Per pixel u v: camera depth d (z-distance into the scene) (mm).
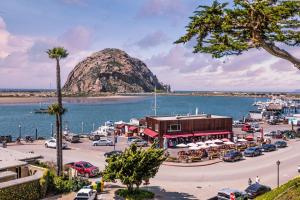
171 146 75062
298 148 73438
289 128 109125
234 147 70000
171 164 56656
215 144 71125
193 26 17359
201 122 78438
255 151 64688
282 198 20734
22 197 35625
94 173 49000
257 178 44969
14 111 199625
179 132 76562
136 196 38375
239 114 199500
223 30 17469
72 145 78438
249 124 109250
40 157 45125
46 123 141750
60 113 44969
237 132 101000
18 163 39750
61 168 44656
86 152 68875
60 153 44688
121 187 43125
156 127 77250
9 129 124062
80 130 124125
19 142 80062
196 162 58531
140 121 97000
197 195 40719
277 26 16625
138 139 79188
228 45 17391
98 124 142500
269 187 41188
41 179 37812
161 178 48625
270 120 122438
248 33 17719
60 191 40250
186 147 75000
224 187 44312
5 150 46781
